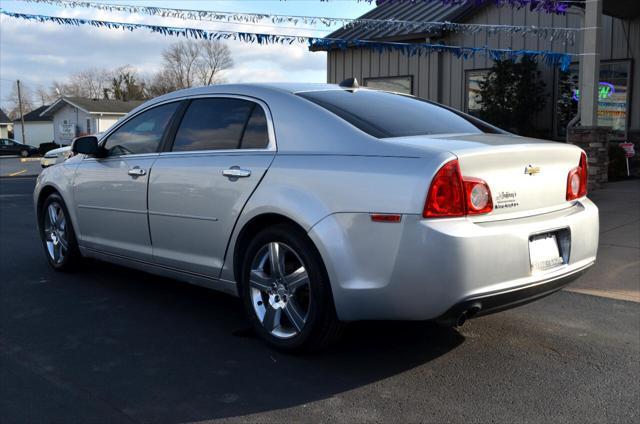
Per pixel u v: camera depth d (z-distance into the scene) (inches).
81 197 214.7
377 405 128.2
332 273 137.6
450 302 126.6
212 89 181.0
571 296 205.3
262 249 155.5
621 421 121.2
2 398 131.3
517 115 541.0
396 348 159.9
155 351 158.1
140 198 188.2
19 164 1384.1
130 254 197.0
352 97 167.5
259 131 162.7
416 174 128.4
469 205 129.6
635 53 515.2
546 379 141.0
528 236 136.0
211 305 197.5
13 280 227.5
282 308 154.1
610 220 316.2
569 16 528.7
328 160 143.6
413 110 169.2
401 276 129.0
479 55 541.6
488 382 139.3
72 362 150.9
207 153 171.9
